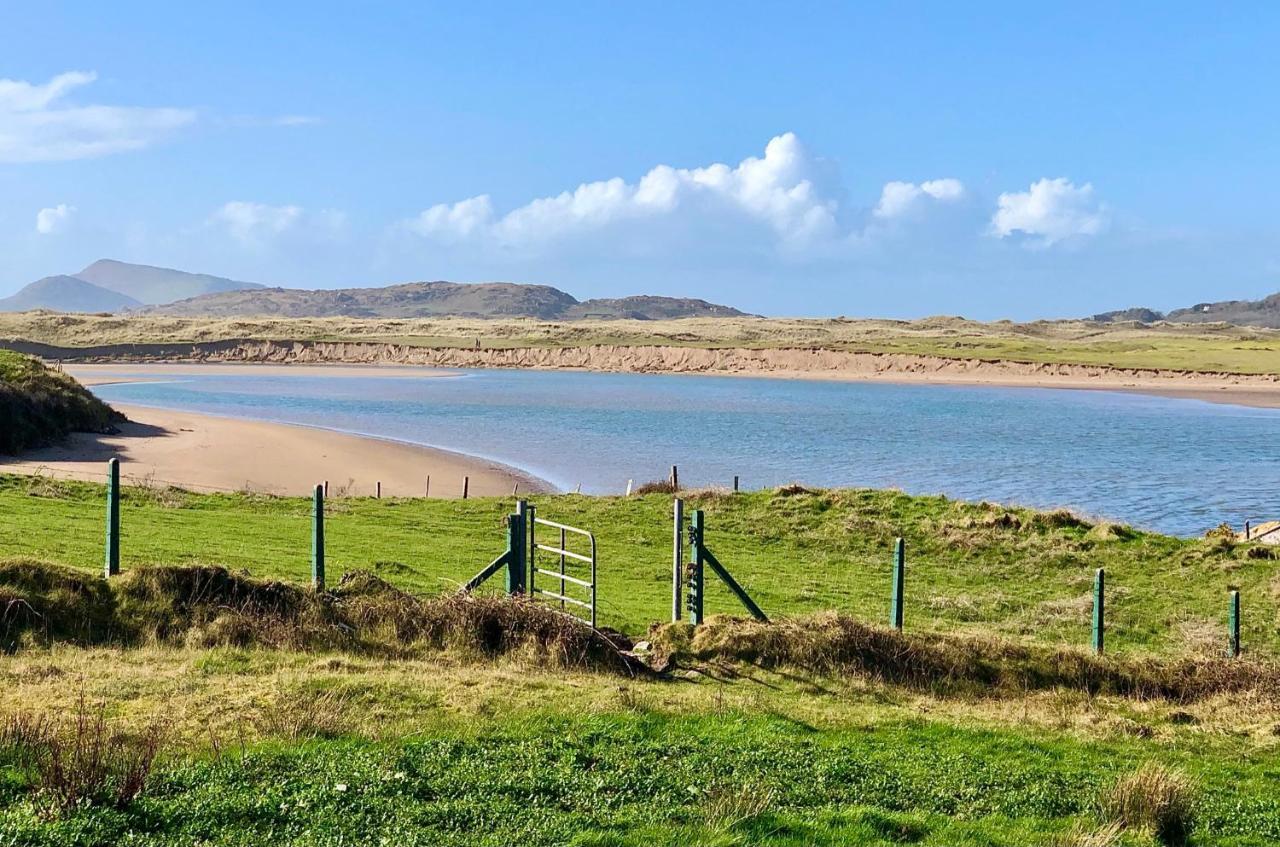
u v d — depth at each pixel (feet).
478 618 53.31
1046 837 32.35
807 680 51.72
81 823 26.78
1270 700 54.39
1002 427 275.18
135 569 52.13
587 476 176.35
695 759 37.11
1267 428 276.82
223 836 27.27
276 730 36.45
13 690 38.93
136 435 196.13
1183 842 34.14
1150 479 184.24
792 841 29.68
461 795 31.76
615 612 65.57
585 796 32.58
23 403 175.01
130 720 36.42
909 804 34.96
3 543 66.03
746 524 101.91
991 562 92.48
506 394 383.24
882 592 79.61
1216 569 89.35
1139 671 57.16
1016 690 54.34
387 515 102.32
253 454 179.93
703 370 570.87
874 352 562.66
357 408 304.09
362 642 50.98
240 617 50.49
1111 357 554.05
